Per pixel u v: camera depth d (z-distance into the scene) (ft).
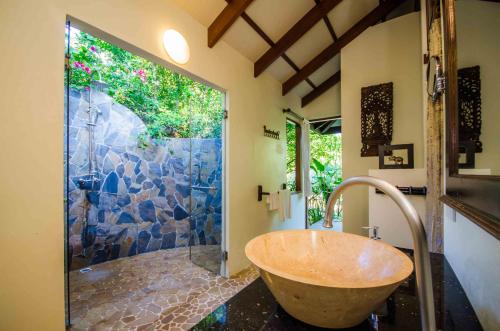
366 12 9.16
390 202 5.84
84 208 8.96
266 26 8.13
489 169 2.02
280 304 2.00
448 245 3.33
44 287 3.78
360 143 9.16
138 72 10.62
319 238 2.82
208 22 7.02
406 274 1.72
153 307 6.37
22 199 3.60
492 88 1.98
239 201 8.58
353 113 9.34
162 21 5.82
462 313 2.07
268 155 10.53
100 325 5.63
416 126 8.20
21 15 3.62
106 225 9.57
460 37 2.69
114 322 5.74
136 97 10.58
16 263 3.54
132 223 10.27
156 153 10.98
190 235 9.73
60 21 4.03
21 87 3.61
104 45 9.50
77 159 8.83
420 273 1.22
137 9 5.27
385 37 8.89
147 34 5.47
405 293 2.32
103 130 9.51
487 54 2.08
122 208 10.01
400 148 6.48
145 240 10.62
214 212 8.92
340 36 9.91
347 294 1.52
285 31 8.70
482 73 2.17
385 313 2.02
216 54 7.52
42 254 3.78
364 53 9.27
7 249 3.47
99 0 4.58
